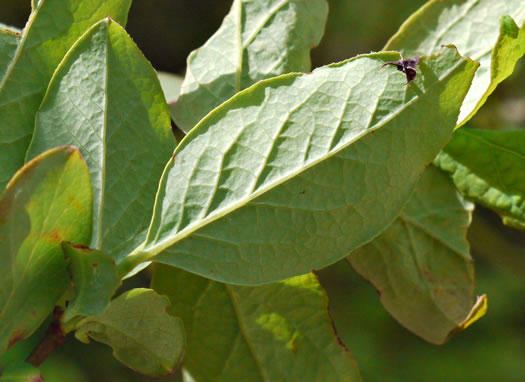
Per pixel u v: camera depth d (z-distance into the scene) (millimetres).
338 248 420
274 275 420
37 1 427
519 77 807
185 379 449
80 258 409
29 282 410
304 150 420
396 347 1366
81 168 404
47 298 413
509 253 990
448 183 455
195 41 1468
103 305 409
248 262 420
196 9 1493
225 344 447
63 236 409
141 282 1145
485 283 1361
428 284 455
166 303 419
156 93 425
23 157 420
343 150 419
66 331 415
